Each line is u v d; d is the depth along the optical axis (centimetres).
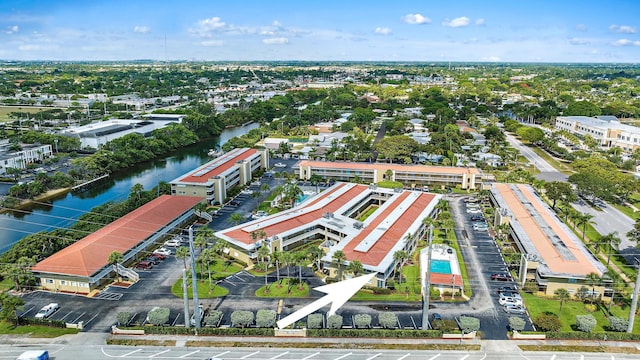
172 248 14700
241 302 11550
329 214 15862
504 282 12656
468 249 14912
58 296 11762
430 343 9875
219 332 10119
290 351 9600
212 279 12750
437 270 12675
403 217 15650
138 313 10975
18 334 10094
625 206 19725
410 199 17725
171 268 13388
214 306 11356
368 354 9519
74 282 11931
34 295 11806
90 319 10725
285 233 14375
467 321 9994
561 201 19388
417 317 10925
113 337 10006
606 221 17725
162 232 15225
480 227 16675
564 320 10812
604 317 11000
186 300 10069
